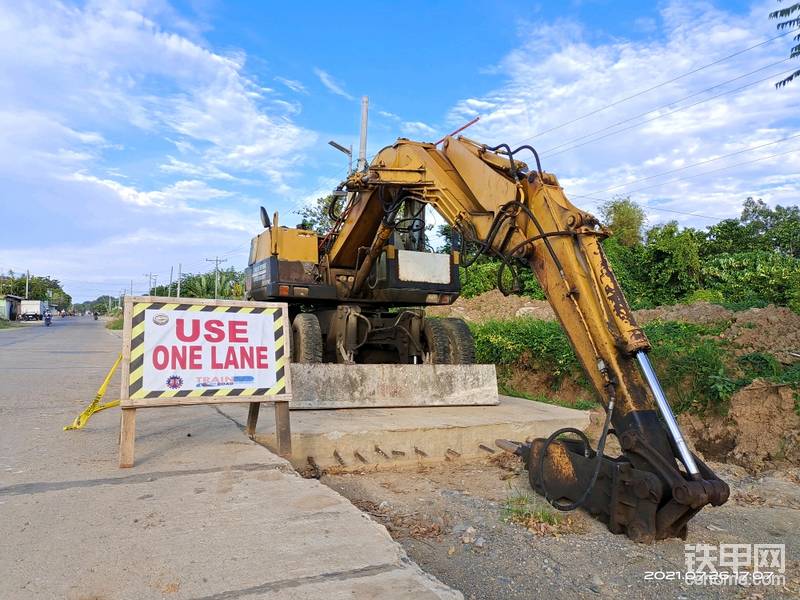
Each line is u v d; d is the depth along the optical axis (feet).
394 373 24.08
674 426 12.93
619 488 13.51
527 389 37.76
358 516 11.48
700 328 35.09
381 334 30.78
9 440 17.95
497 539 13.37
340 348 28.53
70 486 13.07
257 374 16.20
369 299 30.14
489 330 42.24
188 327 15.52
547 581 11.41
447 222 20.67
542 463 15.61
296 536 10.41
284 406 16.90
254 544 10.04
